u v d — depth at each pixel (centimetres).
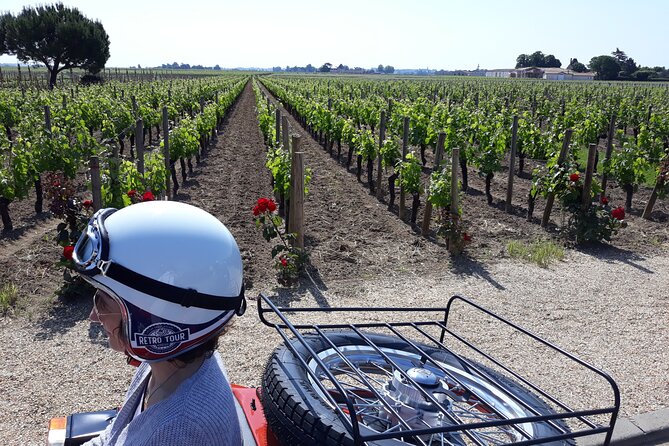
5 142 1285
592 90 4575
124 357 517
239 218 1080
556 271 824
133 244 137
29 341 543
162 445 134
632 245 973
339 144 1886
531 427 244
